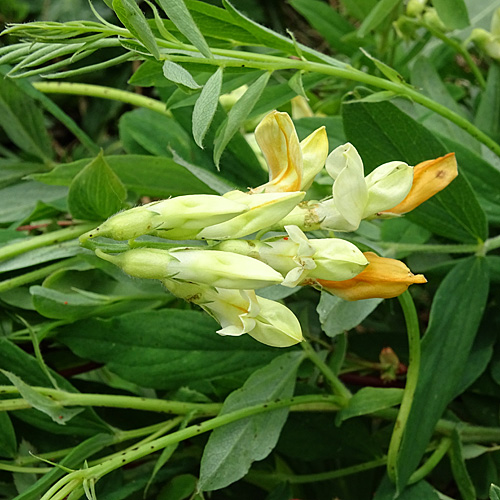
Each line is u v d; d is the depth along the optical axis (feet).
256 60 0.31
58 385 0.35
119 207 0.38
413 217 0.38
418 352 0.34
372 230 0.40
